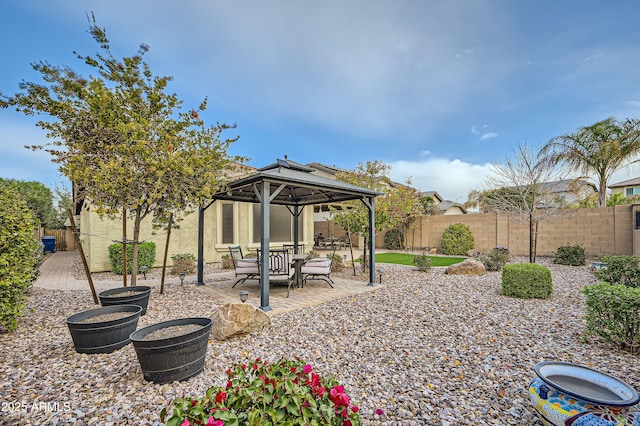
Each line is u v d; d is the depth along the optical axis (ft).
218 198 25.34
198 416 4.73
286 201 31.58
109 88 16.21
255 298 20.07
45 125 15.39
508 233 42.45
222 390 5.31
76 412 7.85
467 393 8.99
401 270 31.99
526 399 8.64
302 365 6.57
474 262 28.73
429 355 11.52
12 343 12.39
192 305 18.28
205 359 10.77
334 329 14.23
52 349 11.80
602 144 39.73
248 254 38.52
